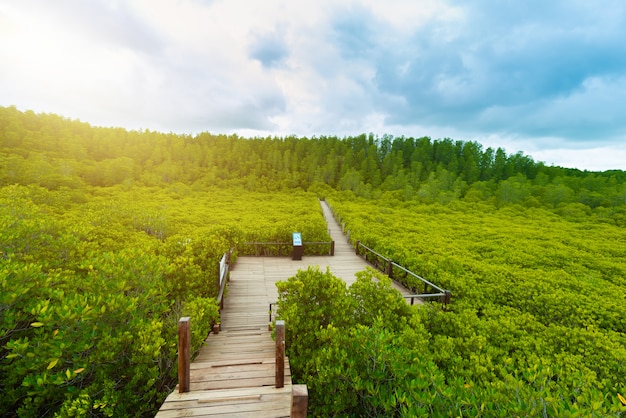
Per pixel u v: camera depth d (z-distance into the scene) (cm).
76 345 296
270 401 261
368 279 506
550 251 1566
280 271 976
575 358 401
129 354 337
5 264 356
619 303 738
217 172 7938
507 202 4844
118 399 297
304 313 432
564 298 696
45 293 351
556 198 4847
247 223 1984
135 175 6875
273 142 10481
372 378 291
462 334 452
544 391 217
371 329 323
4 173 3538
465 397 227
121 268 401
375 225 2128
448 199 4916
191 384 301
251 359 396
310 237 1273
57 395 304
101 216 1356
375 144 9731
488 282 842
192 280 579
